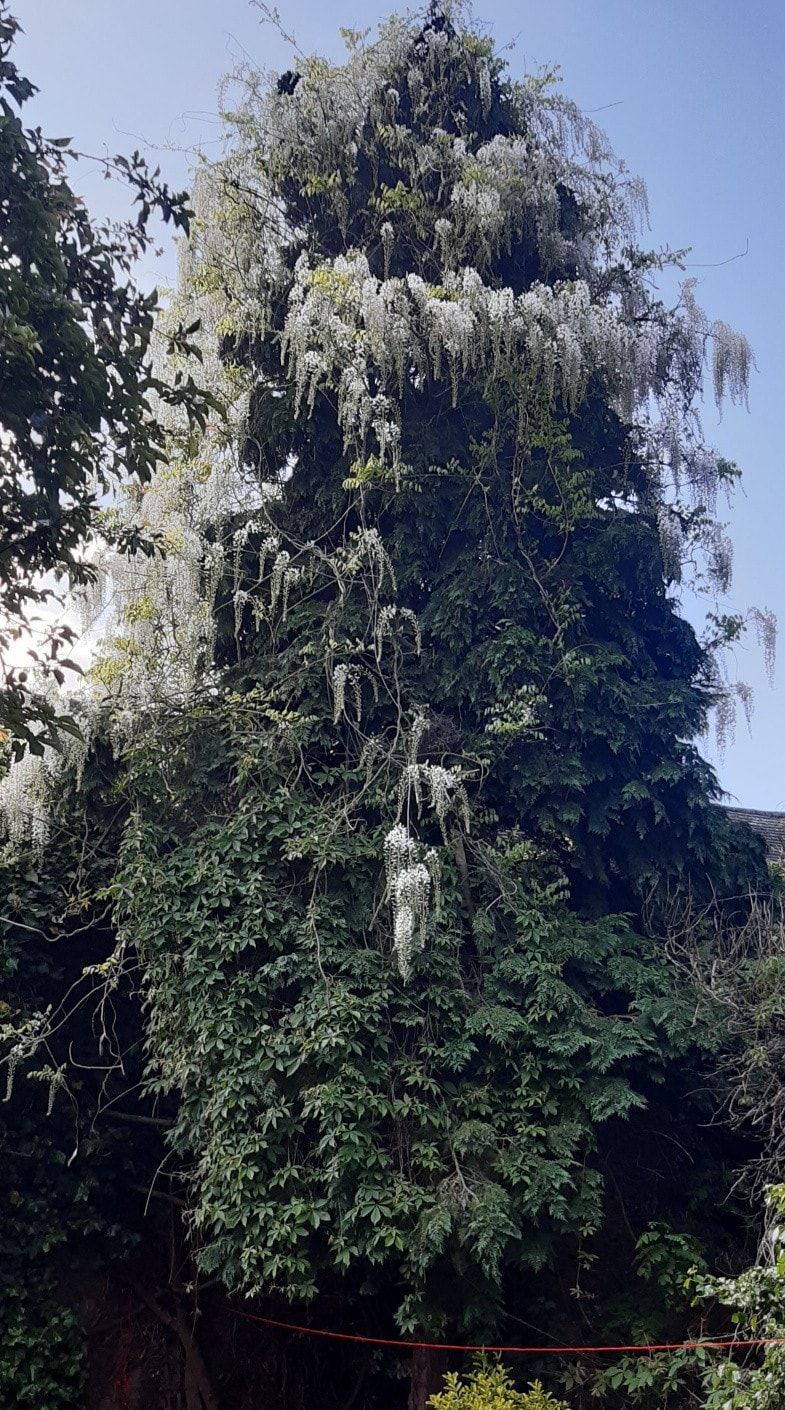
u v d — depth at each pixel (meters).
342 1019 6.75
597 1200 6.88
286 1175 6.49
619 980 7.69
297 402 8.29
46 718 5.68
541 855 8.16
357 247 9.55
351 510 9.02
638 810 8.48
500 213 9.08
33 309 5.35
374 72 9.67
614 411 9.39
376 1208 6.37
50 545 5.60
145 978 7.16
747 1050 7.20
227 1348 8.04
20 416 5.34
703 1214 7.73
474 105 9.91
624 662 8.62
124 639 8.63
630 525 9.00
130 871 7.32
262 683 8.42
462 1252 6.51
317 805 7.83
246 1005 6.89
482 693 8.50
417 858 7.32
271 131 9.45
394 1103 6.73
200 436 8.63
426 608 8.85
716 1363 6.28
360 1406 7.80
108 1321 7.84
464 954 7.66
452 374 8.65
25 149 5.45
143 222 6.12
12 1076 7.12
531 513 9.03
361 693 8.45
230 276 9.33
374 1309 7.89
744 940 7.76
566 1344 7.15
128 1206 8.17
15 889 7.80
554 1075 7.21
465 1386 6.36
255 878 7.27
